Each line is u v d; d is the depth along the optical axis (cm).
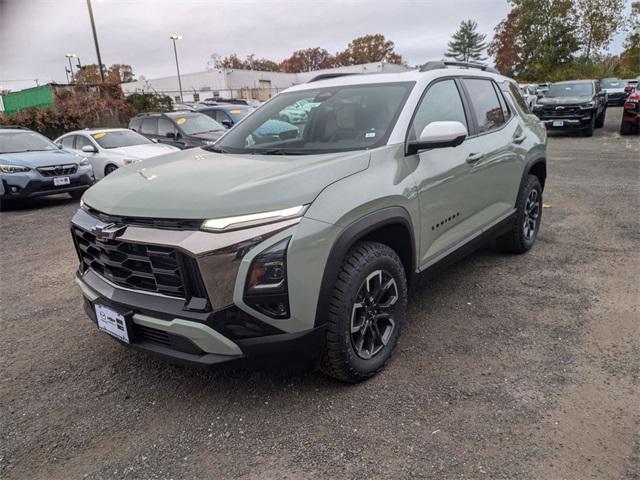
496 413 252
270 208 235
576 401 258
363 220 264
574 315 356
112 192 277
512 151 432
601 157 1115
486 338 330
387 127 312
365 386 282
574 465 215
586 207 668
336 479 214
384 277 289
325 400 270
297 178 253
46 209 891
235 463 228
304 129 344
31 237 674
